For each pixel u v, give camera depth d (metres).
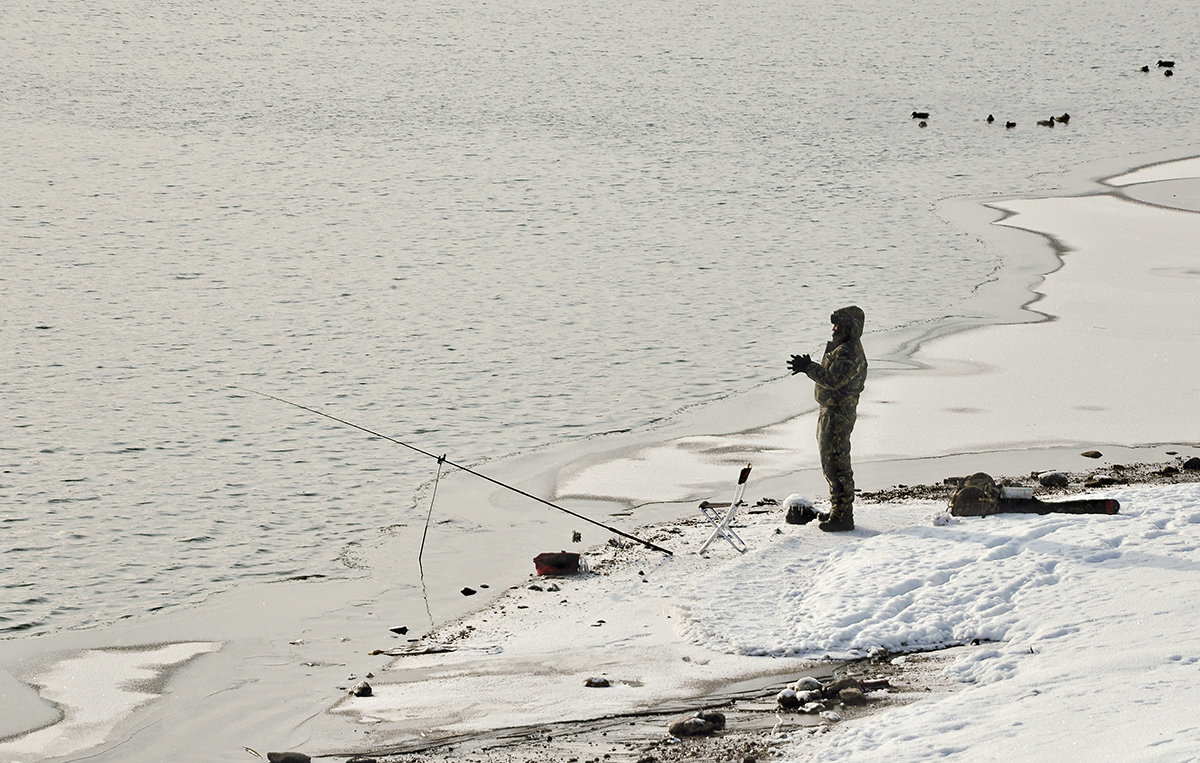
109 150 97.06
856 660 20.25
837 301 54.72
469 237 69.62
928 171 91.31
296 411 39.72
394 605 25.36
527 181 87.25
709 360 45.72
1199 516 23.88
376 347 47.56
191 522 30.56
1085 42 177.38
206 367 44.75
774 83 139.50
